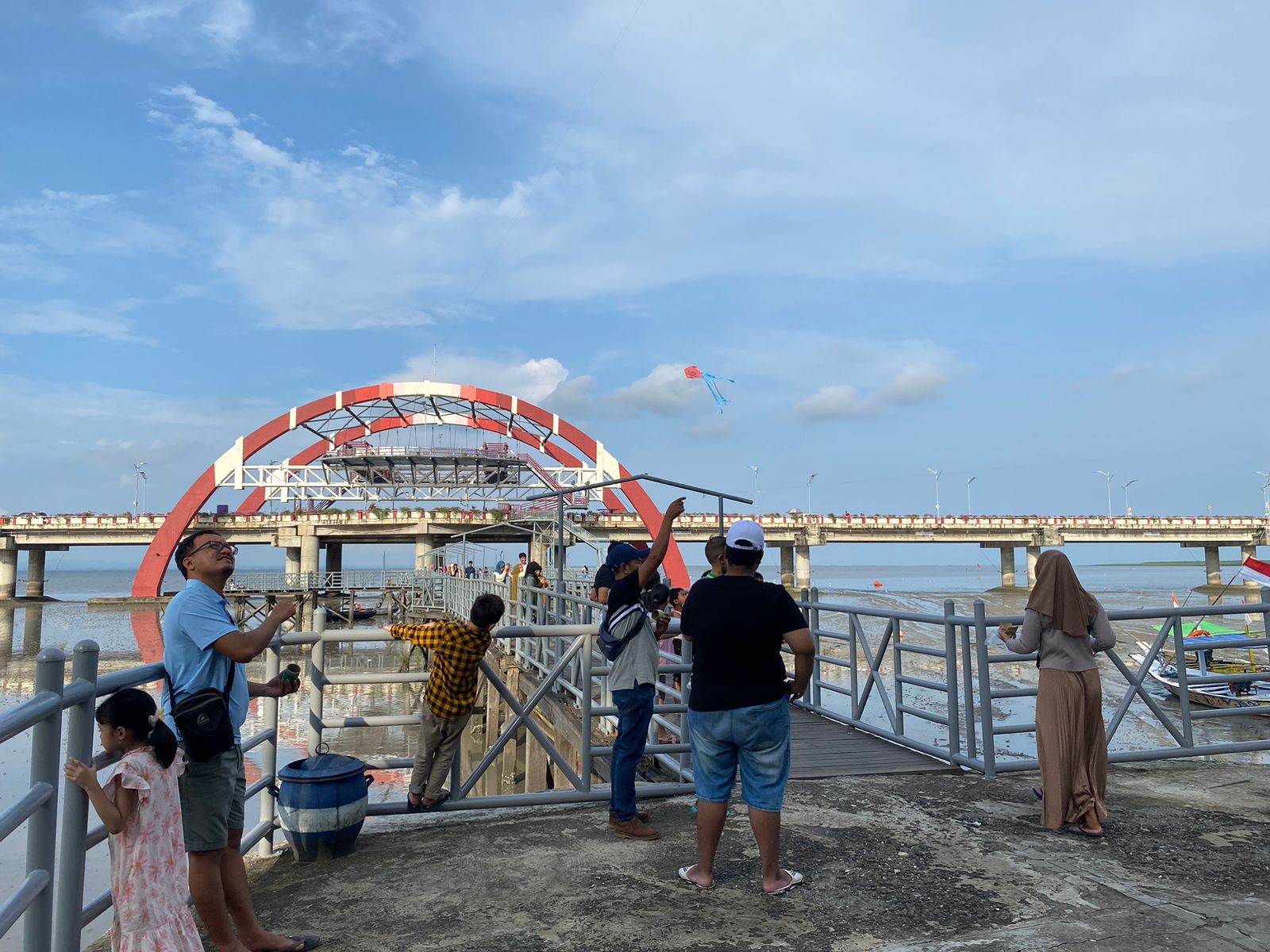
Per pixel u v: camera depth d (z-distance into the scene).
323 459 62.41
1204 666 10.48
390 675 6.02
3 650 41.84
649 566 5.48
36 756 3.28
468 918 4.21
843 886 4.53
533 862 5.00
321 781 5.10
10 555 78.75
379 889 4.64
